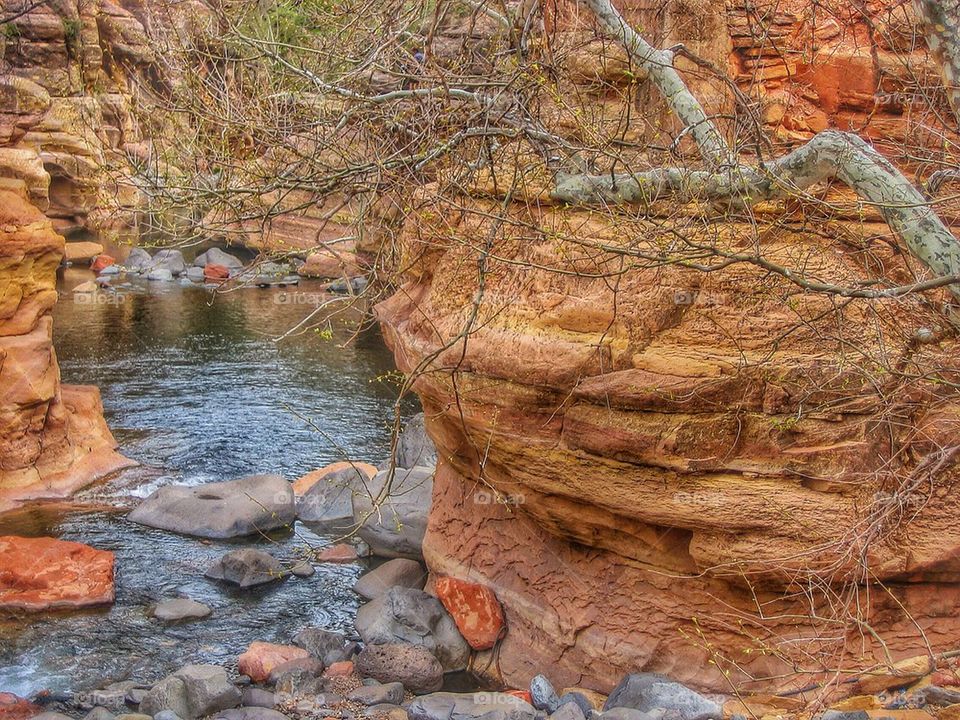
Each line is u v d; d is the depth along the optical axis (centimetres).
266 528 1277
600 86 940
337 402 1739
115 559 1184
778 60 1011
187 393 1773
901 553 820
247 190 930
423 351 966
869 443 806
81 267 2764
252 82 1102
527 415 889
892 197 679
